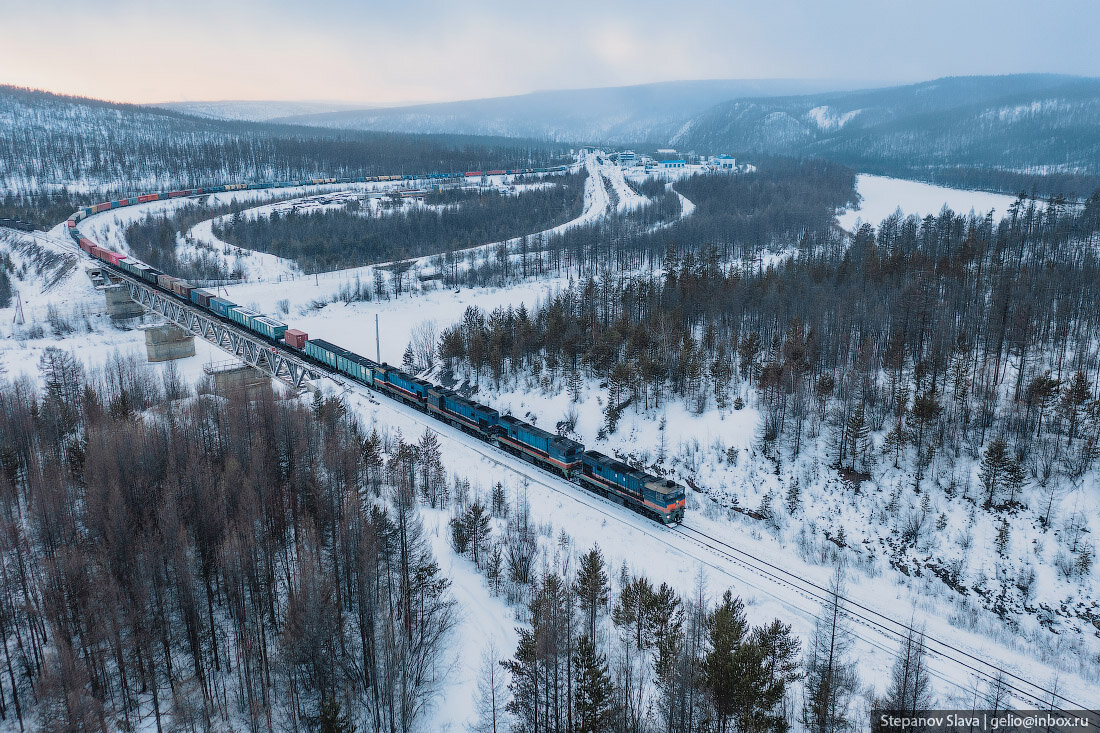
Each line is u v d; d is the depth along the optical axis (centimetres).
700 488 8912
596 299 14612
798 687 5097
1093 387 8838
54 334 16188
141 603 5394
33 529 6969
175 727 5100
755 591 6606
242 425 8650
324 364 13575
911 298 10581
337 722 4450
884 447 8738
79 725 4728
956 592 7056
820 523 8112
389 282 19725
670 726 4328
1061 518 7369
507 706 4841
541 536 7638
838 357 10912
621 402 10712
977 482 8031
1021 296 10612
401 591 5938
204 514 6419
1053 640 6381
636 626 5834
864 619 6225
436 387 11419
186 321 15475
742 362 10869
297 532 6756
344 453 7862
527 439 9531
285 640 5225
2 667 5597
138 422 9088
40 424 9338
